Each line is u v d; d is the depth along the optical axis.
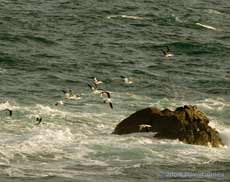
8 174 44.88
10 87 69.38
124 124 55.91
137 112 56.47
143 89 72.69
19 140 51.66
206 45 97.75
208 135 54.34
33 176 44.78
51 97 66.69
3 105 61.75
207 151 51.94
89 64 82.62
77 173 45.81
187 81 77.31
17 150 49.31
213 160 50.03
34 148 50.06
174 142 53.47
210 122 60.53
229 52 95.31
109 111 62.50
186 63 87.31
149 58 88.75
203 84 76.38
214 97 71.00
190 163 49.12
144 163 48.38
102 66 82.25
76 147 50.81
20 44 90.56
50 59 83.38
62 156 48.91
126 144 52.12
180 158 49.97
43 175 45.06
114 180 44.91
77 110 62.00
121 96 68.88
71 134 54.44
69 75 76.75
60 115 59.59
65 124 57.34
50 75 75.94
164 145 52.47
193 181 45.78
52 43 92.75
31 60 81.94
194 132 54.34
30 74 75.88
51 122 57.53
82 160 48.34
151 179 45.69
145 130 55.19
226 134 55.31
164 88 73.62
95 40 97.19
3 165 46.41
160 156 50.06
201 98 70.31
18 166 46.47
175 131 54.50
